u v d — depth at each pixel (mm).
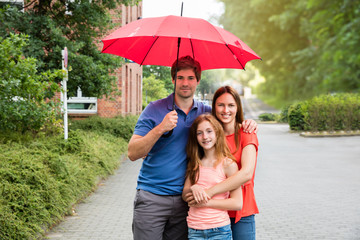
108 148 11359
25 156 6184
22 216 4586
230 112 2760
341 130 25797
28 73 7719
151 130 2643
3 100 7418
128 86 22453
